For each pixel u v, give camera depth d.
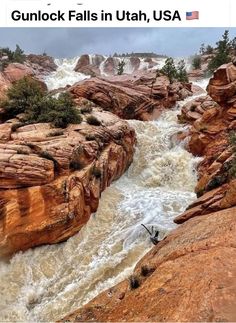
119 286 7.99
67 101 19.42
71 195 13.35
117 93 29.62
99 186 15.82
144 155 22.16
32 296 10.86
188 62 73.00
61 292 10.90
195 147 21.16
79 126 17.92
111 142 18.92
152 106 30.69
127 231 13.49
